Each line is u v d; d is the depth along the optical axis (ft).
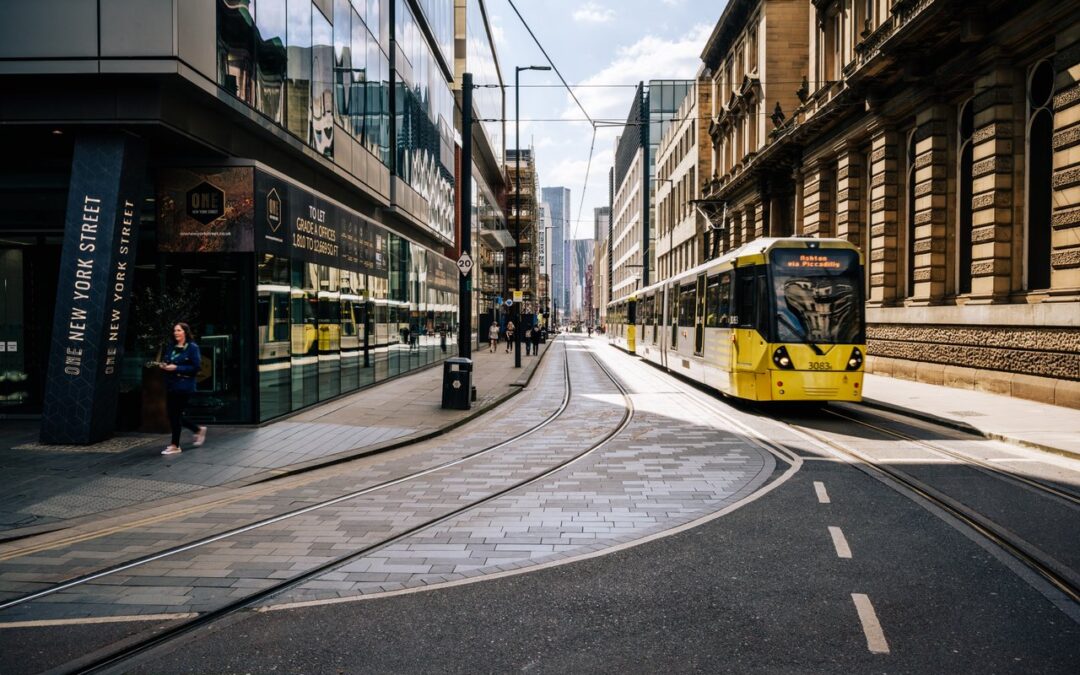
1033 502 24.04
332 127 51.83
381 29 65.16
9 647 13.76
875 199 80.07
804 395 45.52
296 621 14.84
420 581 17.03
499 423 44.39
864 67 73.56
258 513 23.40
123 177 34.40
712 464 30.81
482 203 167.53
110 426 35.63
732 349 51.19
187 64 33.04
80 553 19.43
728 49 146.61
